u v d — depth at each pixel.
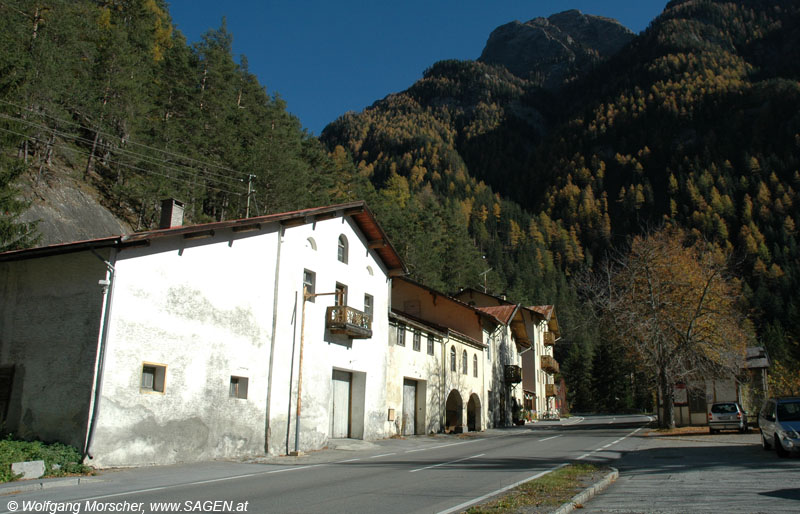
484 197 197.12
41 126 29.42
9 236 19.44
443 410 32.06
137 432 14.26
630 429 34.44
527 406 52.16
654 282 32.56
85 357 13.79
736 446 19.47
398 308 41.56
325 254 22.38
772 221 133.38
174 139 41.66
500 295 83.69
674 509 7.93
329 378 21.69
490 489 10.11
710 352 32.19
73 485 11.03
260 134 49.62
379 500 8.95
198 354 16.27
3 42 29.45
